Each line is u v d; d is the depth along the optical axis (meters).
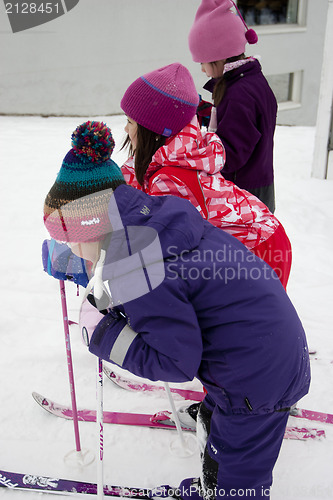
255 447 1.35
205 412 1.59
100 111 7.74
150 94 1.62
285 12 8.52
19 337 2.43
